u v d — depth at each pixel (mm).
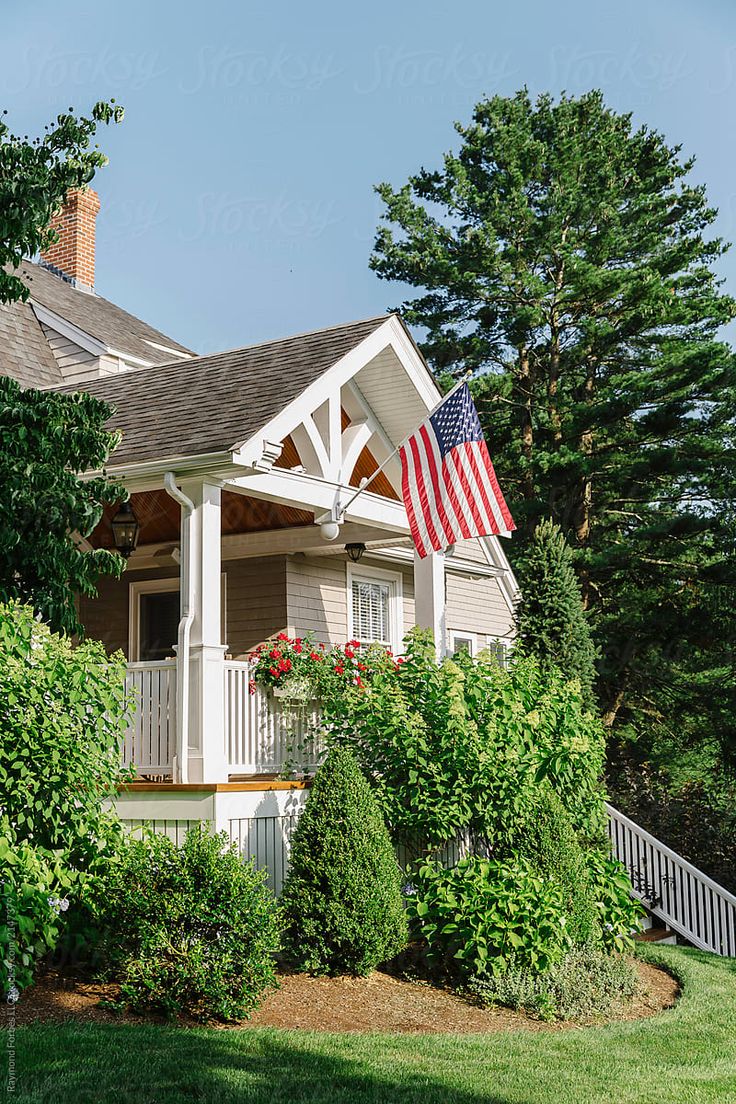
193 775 10625
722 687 28000
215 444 10828
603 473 29297
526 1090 7113
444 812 10758
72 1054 6875
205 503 11008
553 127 31297
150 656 16250
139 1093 6320
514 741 11219
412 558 17906
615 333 28734
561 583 17719
